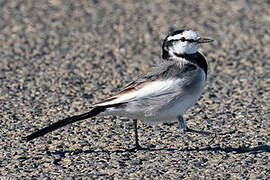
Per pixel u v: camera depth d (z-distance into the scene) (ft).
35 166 34.40
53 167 34.22
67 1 75.46
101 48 59.62
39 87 48.80
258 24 66.23
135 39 62.34
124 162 34.76
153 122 36.01
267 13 69.97
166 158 35.22
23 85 49.26
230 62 54.90
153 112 34.78
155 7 73.10
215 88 48.08
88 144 37.60
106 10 72.13
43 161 35.06
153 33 64.08
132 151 36.45
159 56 57.11
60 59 56.39
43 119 42.06
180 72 34.68
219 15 69.56
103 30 65.21
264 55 56.75
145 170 33.55
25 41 61.57
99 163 34.60
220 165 33.94
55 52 58.44
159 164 34.35
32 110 43.73
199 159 34.83
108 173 33.27
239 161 34.42
